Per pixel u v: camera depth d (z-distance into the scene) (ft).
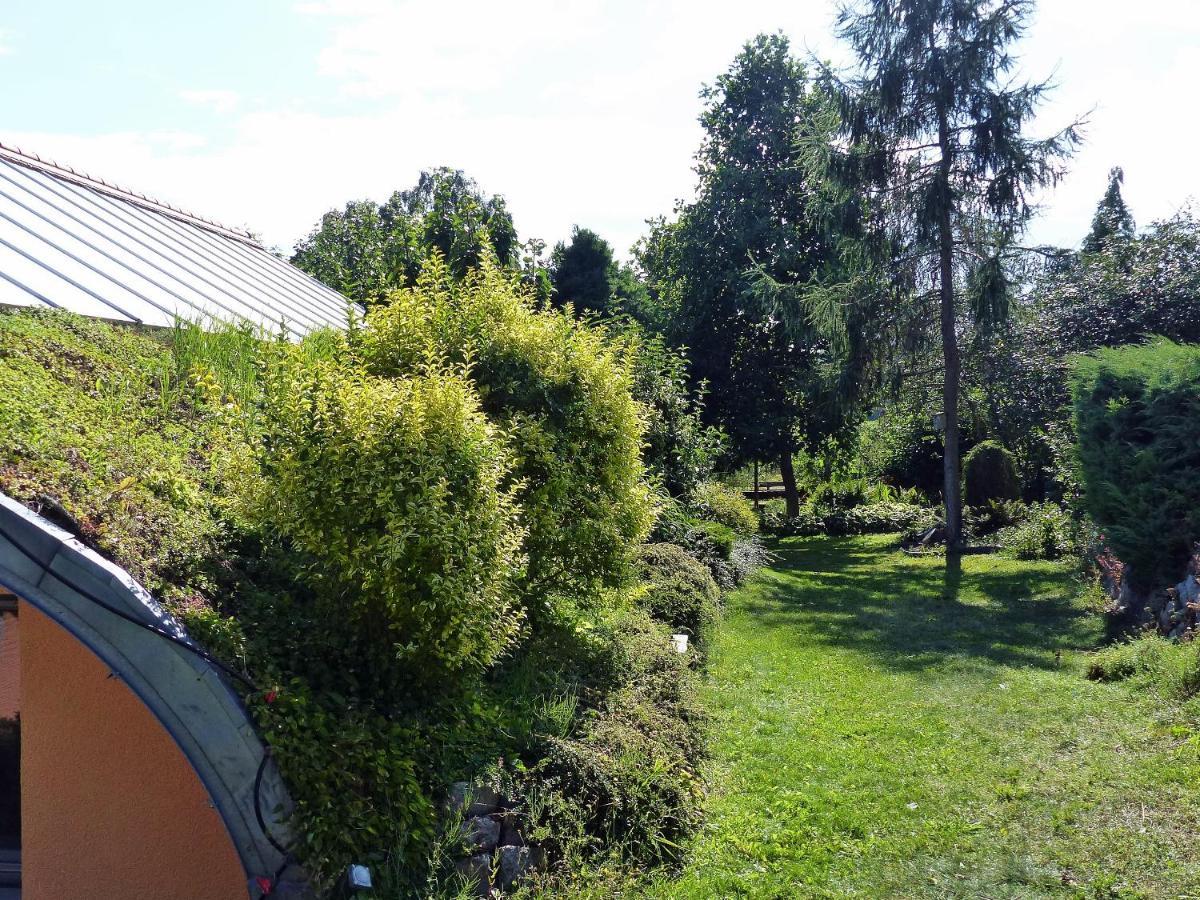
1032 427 73.36
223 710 14.92
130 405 22.88
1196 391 37.68
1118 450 39.88
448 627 17.85
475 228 71.20
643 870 18.03
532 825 17.63
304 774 15.33
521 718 20.52
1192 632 30.37
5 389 20.15
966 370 74.74
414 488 18.10
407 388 19.12
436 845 16.38
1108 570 43.55
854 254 70.33
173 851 16.81
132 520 17.56
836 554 75.61
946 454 68.23
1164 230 68.33
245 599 18.45
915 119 65.57
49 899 17.16
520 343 26.30
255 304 40.60
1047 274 67.72
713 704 29.45
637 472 28.43
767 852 19.12
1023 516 75.25
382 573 17.72
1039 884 17.35
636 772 19.81
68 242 33.53
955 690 31.14
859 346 69.36
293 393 18.92
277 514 18.49
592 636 27.76
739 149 93.20
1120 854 18.10
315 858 14.94
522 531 20.65
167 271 37.32
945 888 17.47
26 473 16.85
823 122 69.00
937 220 64.75
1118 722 25.90
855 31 66.54
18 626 17.48
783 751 25.25
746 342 96.63
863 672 34.24
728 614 45.16
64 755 17.15
